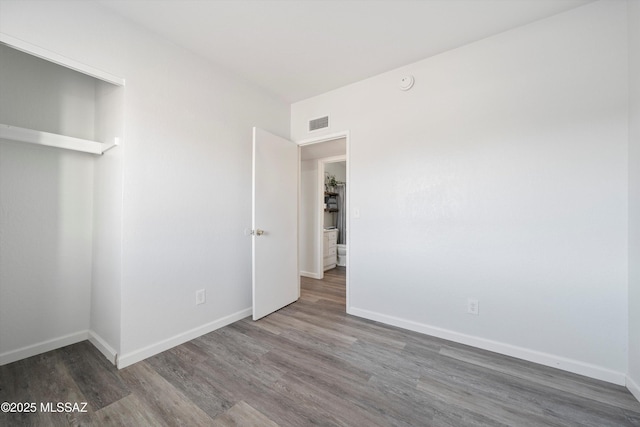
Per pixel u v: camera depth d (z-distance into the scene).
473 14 1.82
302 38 2.08
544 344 1.87
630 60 1.60
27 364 1.86
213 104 2.41
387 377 1.73
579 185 1.75
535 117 1.89
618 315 1.65
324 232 5.02
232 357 1.96
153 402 1.49
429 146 2.31
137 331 1.90
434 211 2.29
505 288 2.00
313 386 1.64
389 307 2.54
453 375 1.75
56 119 2.05
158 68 2.03
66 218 2.12
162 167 2.04
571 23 1.78
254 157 2.59
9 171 1.87
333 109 2.92
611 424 1.34
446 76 2.23
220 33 2.02
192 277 2.25
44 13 1.52
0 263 1.85
